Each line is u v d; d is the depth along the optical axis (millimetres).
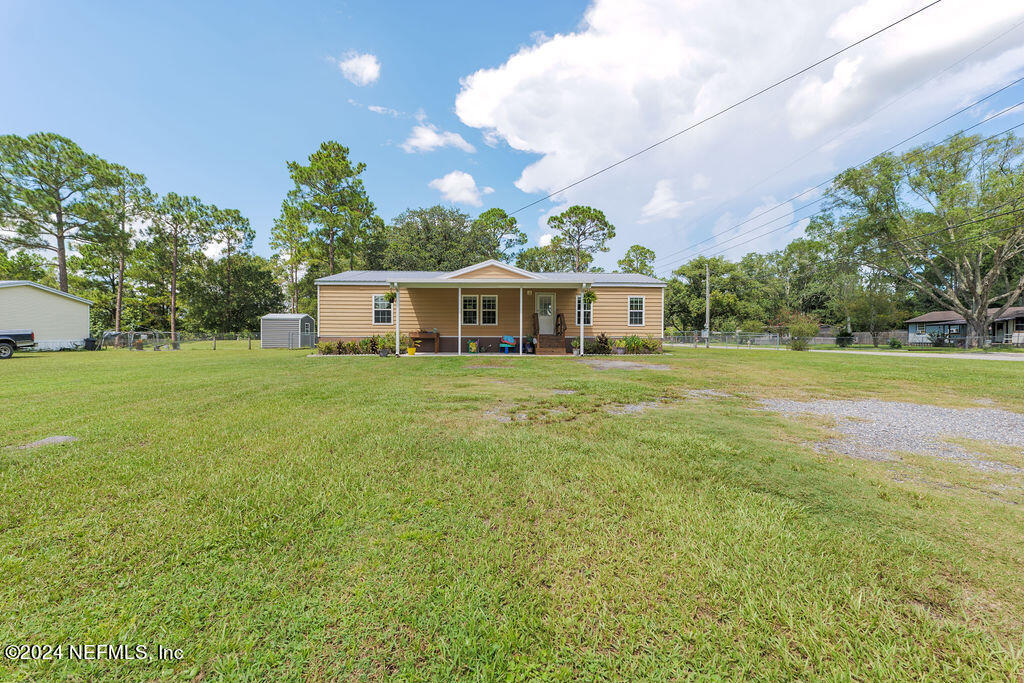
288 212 26219
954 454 3285
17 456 3074
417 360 11789
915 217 23562
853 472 2852
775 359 12570
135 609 1442
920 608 1471
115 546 1847
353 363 10812
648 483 2623
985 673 1198
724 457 3154
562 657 1274
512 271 13859
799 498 2416
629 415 4629
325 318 15125
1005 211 20250
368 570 1684
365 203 27609
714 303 34750
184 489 2490
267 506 2268
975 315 23875
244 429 3918
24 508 2219
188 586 1573
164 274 31953
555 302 15891
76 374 8328
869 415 4711
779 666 1239
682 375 8266
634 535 1979
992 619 1410
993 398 5844
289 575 1648
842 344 30328
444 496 2418
